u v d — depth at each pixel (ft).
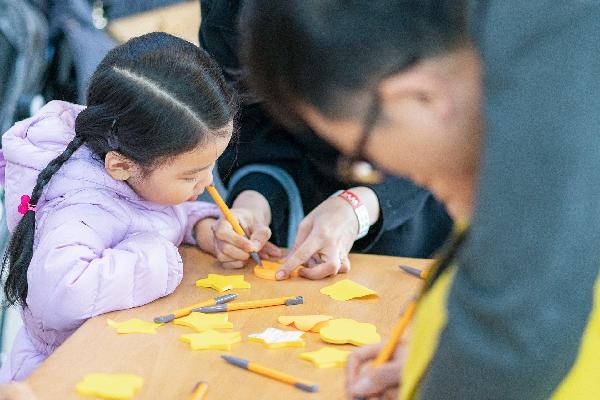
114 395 3.79
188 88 5.29
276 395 3.90
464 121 2.64
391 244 6.87
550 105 2.39
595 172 2.40
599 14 2.43
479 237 2.52
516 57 2.44
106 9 11.10
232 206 6.63
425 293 3.44
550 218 2.39
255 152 6.63
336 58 2.53
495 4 2.52
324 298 5.24
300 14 2.55
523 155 2.41
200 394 3.82
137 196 5.71
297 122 2.88
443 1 2.52
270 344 4.42
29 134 5.77
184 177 5.54
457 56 2.58
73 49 10.15
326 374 4.14
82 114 5.56
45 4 10.30
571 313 2.46
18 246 5.39
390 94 2.58
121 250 5.16
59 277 4.91
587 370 2.89
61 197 5.43
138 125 5.31
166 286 5.16
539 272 2.40
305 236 5.92
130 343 4.42
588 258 2.45
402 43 2.51
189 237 6.33
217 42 6.21
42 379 3.97
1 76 9.51
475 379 2.60
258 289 5.39
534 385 2.53
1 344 9.30
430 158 2.74
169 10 11.03
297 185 6.68
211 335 4.50
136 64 5.38
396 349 3.76
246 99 5.79
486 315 2.51
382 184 6.23
